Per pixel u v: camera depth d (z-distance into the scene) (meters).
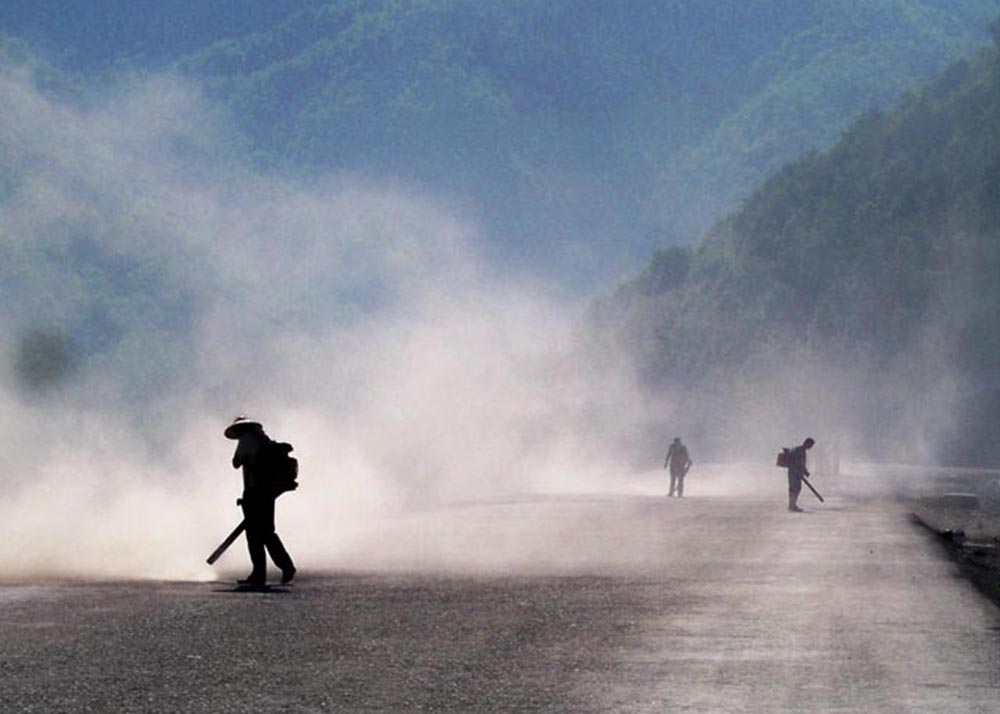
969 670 18.12
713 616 24.05
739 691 16.48
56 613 23.89
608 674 17.67
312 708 15.29
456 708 15.33
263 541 29.48
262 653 19.36
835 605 25.94
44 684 16.69
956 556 40.75
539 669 18.06
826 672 17.92
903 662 18.80
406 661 18.70
